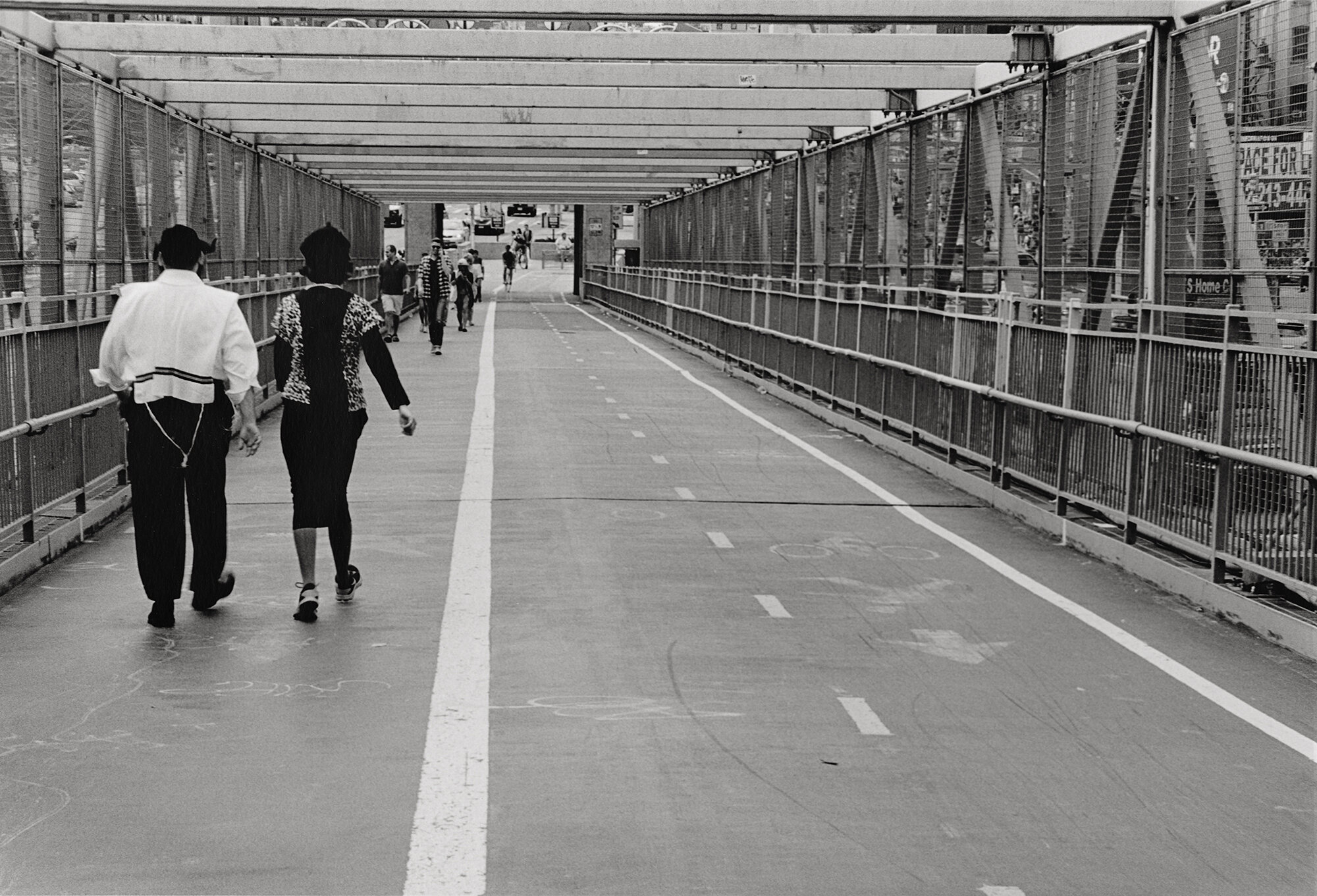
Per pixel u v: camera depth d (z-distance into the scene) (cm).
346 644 819
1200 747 658
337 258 890
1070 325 1200
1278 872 516
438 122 2445
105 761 621
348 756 627
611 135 2745
